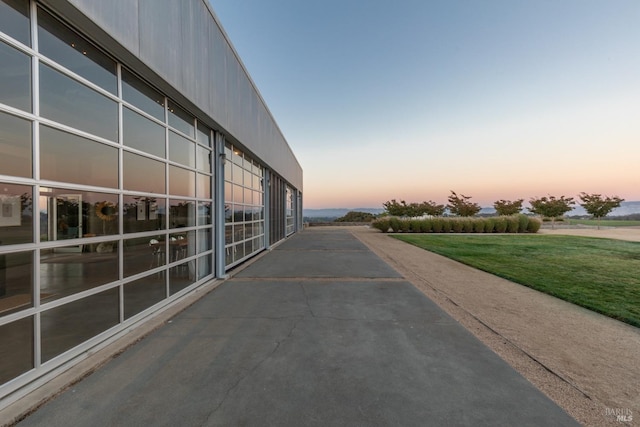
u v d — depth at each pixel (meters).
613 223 31.17
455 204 27.50
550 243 13.13
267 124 10.61
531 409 1.96
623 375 2.42
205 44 5.16
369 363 2.62
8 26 2.21
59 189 2.64
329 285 5.57
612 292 4.96
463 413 1.91
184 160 5.00
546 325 3.57
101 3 2.72
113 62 3.34
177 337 3.20
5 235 2.19
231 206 7.25
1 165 2.16
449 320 3.73
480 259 8.62
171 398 2.08
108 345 2.96
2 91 2.20
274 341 3.09
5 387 2.08
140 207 3.82
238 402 2.03
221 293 5.02
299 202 22.92
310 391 2.17
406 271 6.96
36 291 2.36
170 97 4.43
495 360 2.68
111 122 3.31
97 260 3.08
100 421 1.83
